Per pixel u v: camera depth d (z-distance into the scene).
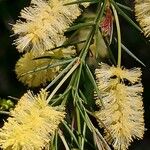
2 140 0.33
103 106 0.36
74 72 0.37
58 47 0.37
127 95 0.36
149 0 0.36
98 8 0.38
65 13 0.36
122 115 0.35
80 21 0.40
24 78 0.40
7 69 0.74
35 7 0.36
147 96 0.78
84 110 0.37
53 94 0.35
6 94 0.74
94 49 0.40
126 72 0.37
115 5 0.38
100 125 0.36
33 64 0.40
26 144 0.33
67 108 0.38
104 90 0.36
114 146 0.35
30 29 0.36
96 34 0.38
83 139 0.36
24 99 0.34
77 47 0.39
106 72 0.36
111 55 0.39
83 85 0.40
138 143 0.83
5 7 0.64
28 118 0.33
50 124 0.33
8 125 0.33
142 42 0.70
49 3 0.36
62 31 0.36
